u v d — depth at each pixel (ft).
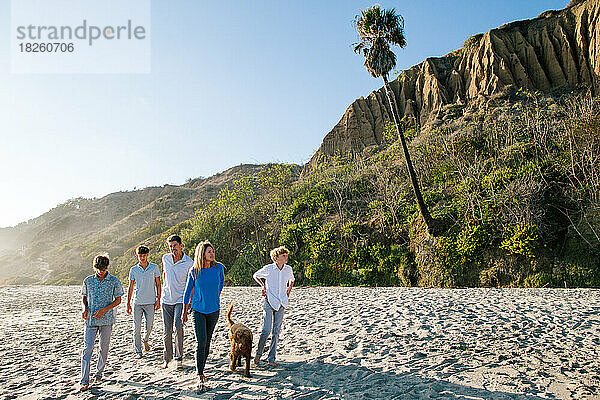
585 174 70.54
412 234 79.97
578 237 64.85
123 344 30.48
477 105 138.51
